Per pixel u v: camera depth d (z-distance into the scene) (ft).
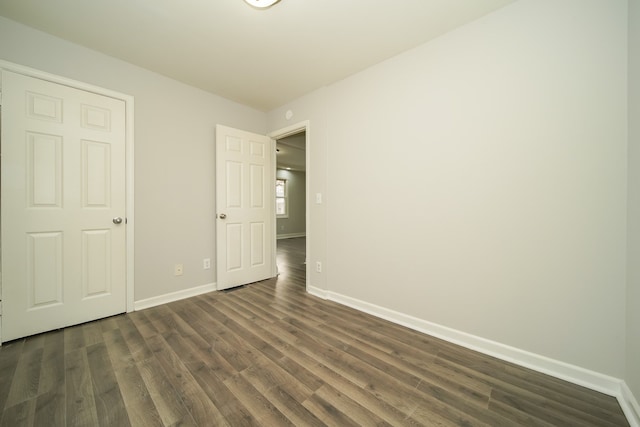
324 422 3.76
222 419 3.80
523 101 5.13
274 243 11.55
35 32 6.12
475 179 5.73
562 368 4.79
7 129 5.81
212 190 9.55
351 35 6.26
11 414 3.84
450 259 6.13
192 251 9.05
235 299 8.78
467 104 5.81
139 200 7.80
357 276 8.05
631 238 4.09
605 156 4.39
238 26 5.99
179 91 8.61
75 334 6.27
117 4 5.33
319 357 5.41
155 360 5.23
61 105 6.48
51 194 6.37
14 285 5.93
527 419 3.86
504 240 5.39
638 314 3.87
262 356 5.42
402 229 6.97
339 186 8.52
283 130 10.46
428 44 6.44
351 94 8.13
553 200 4.85
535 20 4.99
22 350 5.55
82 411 3.92
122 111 7.43
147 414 3.88
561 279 4.81
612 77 4.32
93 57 6.93
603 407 4.09
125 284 7.54
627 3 4.21
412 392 4.41
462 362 5.28
